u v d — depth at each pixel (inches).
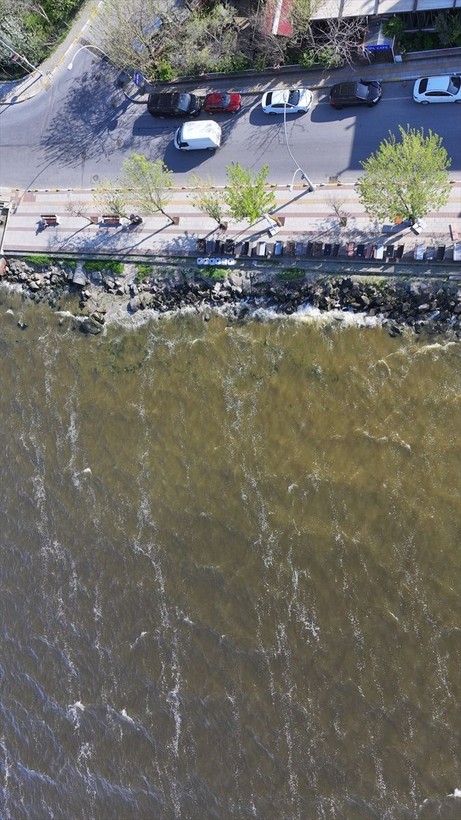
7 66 3147.1
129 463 2632.9
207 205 2600.9
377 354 2495.1
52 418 2770.7
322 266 2573.8
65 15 3090.6
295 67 2726.4
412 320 2477.9
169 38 2817.4
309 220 2618.1
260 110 2768.2
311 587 2347.4
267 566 2401.6
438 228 2468.0
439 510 2317.9
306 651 2294.5
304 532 2399.1
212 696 2320.4
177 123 2876.5
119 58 2839.6
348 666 2252.7
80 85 3046.3
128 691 2396.7
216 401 2613.2
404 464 2380.7
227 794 2224.4
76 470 2679.6
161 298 2751.0
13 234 2992.1
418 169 2282.2
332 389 2511.1
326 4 2598.4
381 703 2198.6
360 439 2437.3
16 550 2650.1
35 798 2385.6
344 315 2549.2
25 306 2930.6
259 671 2310.5
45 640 2522.1
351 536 2359.7
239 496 2490.2
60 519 2642.7
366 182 2381.9
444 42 2532.0
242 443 2544.3
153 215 2810.0
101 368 2773.1
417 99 2546.8
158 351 2723.9
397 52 2600.9
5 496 2731.3
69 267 2878.9
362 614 2288.4
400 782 2127.2
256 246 2637.8
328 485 2420.0
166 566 2482.8
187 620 2411.4
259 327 2632.9
